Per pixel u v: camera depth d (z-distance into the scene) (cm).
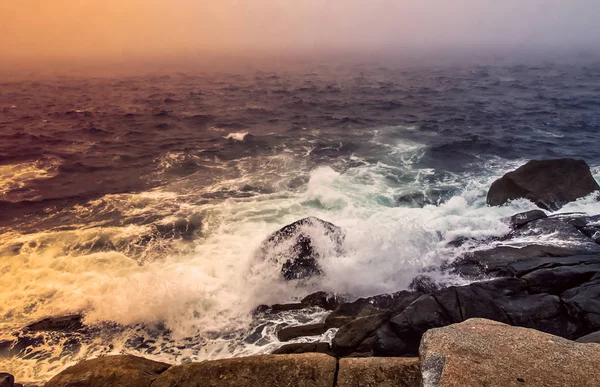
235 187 1474
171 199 1371
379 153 1862
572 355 369
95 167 1738
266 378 435
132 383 456
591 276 734
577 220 968
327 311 782
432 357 381
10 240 1088
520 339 398
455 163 1700
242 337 721
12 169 1706
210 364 463
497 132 2214
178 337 730
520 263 805
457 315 653
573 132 2155
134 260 979
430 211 1182
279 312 786
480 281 784
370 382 413
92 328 755
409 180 1499
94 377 466
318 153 1884
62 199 1384
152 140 2203
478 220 1045
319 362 447
